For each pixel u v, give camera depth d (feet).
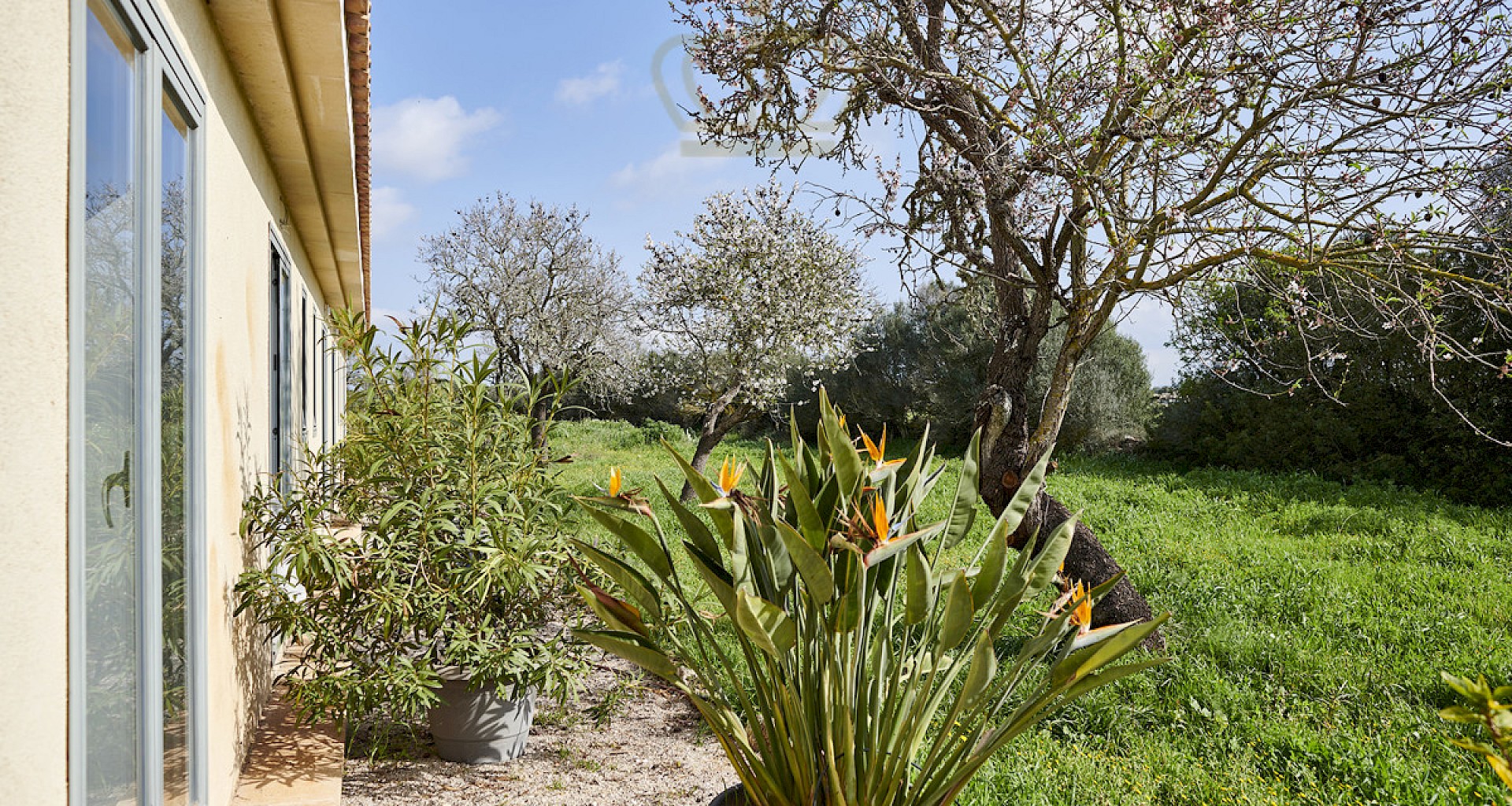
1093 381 64.85
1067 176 14.46
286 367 19.07
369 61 14.03
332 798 10.78
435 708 12.72
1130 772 12.10
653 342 49.60
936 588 8.80
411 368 13.30
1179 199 14.78
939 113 17.67
